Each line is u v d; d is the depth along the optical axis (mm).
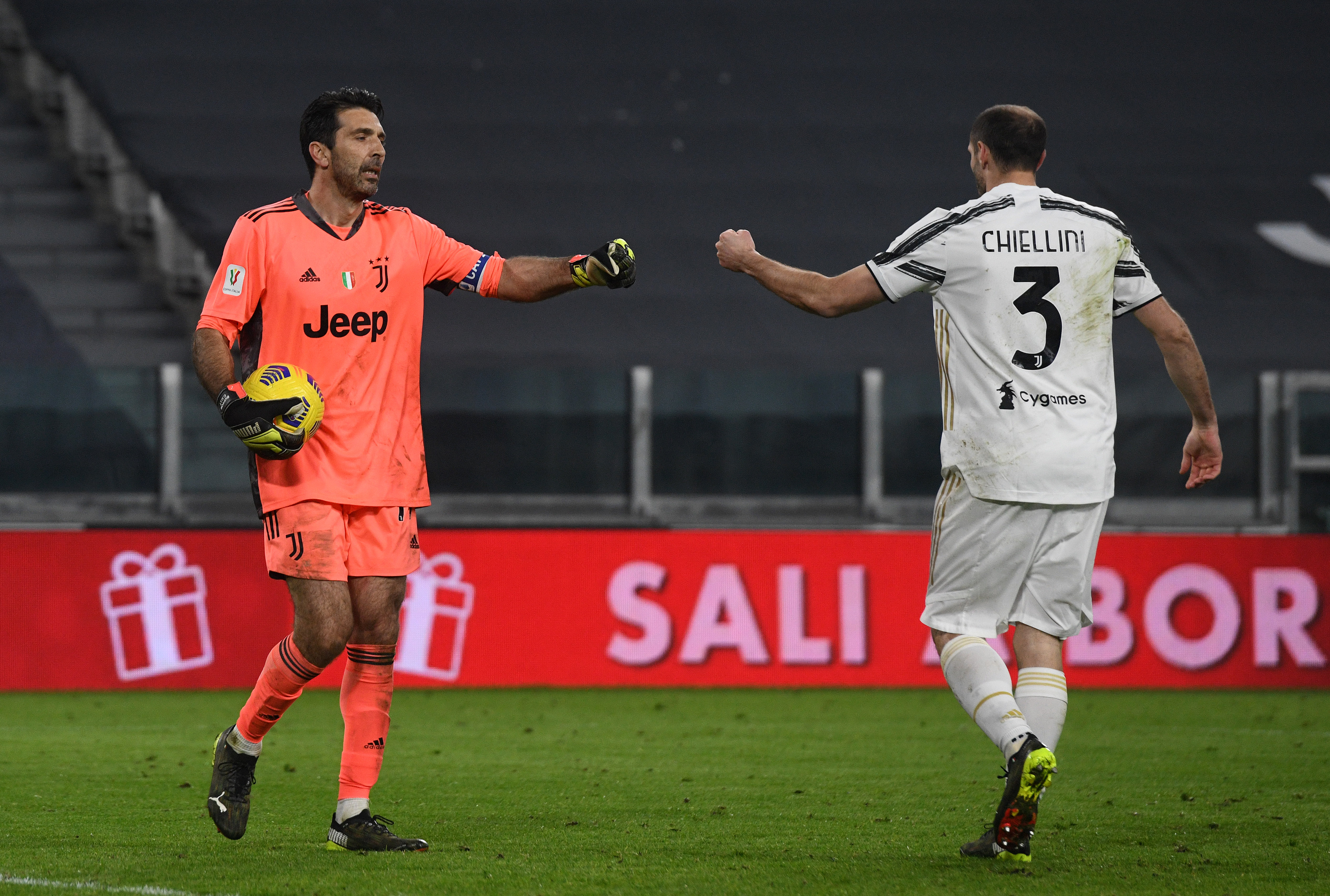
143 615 34344
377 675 14227
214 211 47188
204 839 15016
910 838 15172
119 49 51875
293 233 13977
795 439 45250
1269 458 43656
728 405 45219
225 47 52344
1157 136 51250
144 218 48562
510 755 22891
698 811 17219
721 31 54438
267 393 13195
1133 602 36062
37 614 33969
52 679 33938
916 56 54000
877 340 45688
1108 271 13719
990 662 13438
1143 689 35875
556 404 45094
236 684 34594
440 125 50562
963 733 26328
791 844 14766
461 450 44281
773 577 35938
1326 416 44281
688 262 47156
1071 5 55625
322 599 13602
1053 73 53375
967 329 13648
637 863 13523
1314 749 24094
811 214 48625
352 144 13969
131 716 29016
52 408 42438
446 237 14898
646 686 35531
